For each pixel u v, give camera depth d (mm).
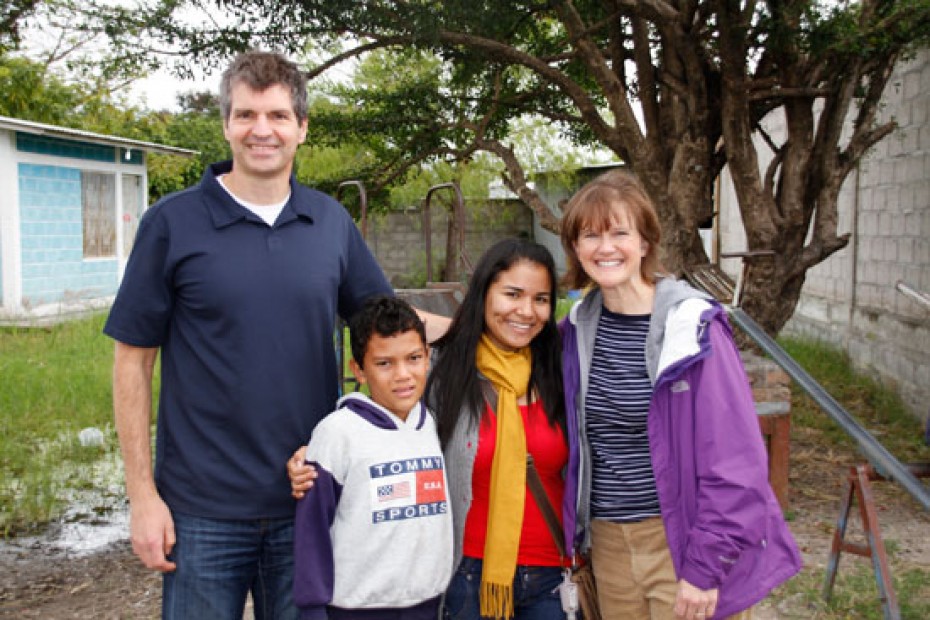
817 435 6773
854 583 4129
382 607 2367
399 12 5766
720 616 2279
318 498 2332
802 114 5906
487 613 2479
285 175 2418
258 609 2576
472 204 19188
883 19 5621
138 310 2355
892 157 7707
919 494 3201
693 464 2279
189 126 23438
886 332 7832
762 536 2195
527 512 2518
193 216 2354
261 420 2361
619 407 2422
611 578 2555
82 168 14070
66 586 4316
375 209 8352
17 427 6727
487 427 2504
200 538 2381
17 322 12008
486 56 6531
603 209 2365
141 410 2400
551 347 2621
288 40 5879
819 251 5949
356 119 7527
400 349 2408
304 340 2400
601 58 6008
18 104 17266
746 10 5488
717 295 5641
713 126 6316
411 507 2389
